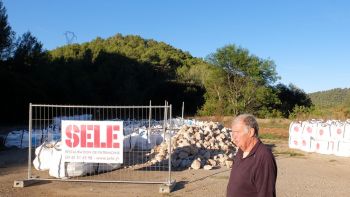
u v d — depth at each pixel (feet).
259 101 198.29
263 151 12.80
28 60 150.71
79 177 40.98
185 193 35.35
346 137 60.80
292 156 60.70
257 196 12.73
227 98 202.39
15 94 129.29
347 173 47.67
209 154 50.78
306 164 53.52
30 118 38.50
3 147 63.21
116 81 205.26
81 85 171.22
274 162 12.79
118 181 38.52
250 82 199.62
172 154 49.32
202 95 217.56
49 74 155.63
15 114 130.21
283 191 37.40
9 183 38.60
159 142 58.54
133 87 205.87
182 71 243.40
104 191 35.73
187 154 49.49
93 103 176.55
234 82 200.95
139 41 311.47
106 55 223.92
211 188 37.27
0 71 127.44
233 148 56.70
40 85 145.48
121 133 37.09
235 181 13.15
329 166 52.42
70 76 171.53
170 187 35.99
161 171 44.57
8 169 46.03
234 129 13.38
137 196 34.14
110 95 200.23
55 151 41.91
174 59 272.72
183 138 55.26
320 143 63.77
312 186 39.93
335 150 61.72
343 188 39.40
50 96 151.53
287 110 201.87
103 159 37.47
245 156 13.24
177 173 43.86
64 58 197.77
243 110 196.54
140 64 233.55
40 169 44.80
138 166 47.01
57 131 65.92
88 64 214.69
